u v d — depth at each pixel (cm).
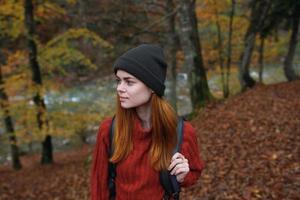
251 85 1862
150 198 240
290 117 1036
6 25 1556
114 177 248
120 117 244
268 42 2417
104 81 2133
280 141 864
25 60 1683
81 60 1570
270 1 1789
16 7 1540
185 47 1458
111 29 1731
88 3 1700
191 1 1411
